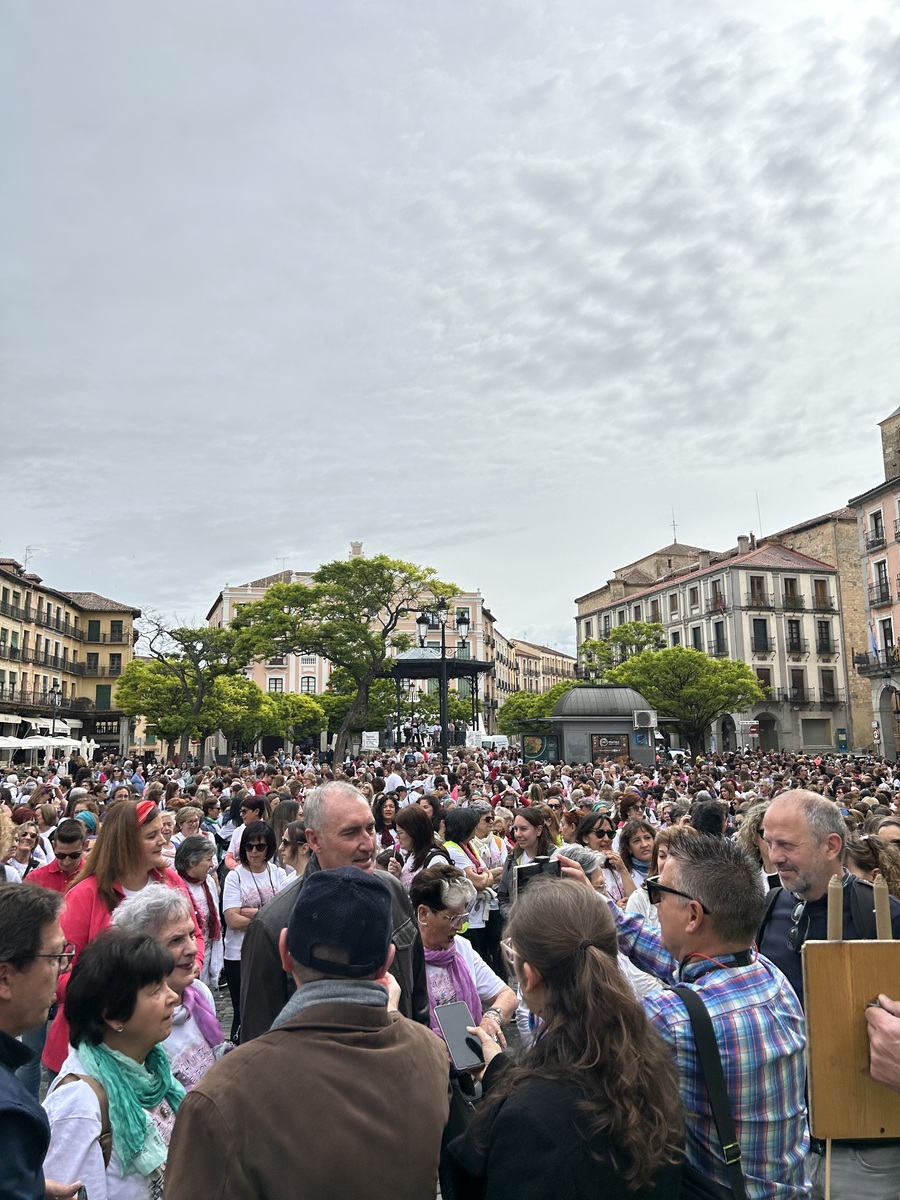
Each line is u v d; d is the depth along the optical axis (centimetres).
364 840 347
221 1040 381
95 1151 264
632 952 341
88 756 6012
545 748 3581
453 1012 302
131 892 447
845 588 6719
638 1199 195
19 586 6044
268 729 5991
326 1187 185
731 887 249
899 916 350
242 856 657
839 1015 221
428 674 3484
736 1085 223
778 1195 221
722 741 6594
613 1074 195
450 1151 217
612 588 8619
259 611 4288
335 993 213
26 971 246
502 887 805
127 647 7550
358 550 9469
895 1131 219
